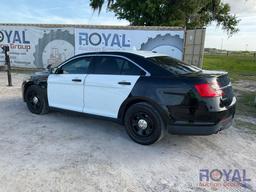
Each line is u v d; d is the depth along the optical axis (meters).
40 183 3.16
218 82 4.05
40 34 13.84
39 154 3.96
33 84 6.00
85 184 3.18
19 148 4.16
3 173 3.37
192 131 3.99
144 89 4.22
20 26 13.91
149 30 12.84
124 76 4.52
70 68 5.40
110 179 3.31
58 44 13.77
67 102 5.41
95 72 4.95
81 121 5.70
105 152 4.11
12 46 14.20
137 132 4.45
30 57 14.18
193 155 4.11
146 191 3.08
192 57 12.09
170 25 22.06
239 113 6.88
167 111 4.04
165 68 4.27
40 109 6.00
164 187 3.18
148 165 3.73
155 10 21.70
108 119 4.83
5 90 8.88
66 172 3.45
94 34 13.34
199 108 3.86
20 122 5.52
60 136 4.76
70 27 13.48
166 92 4.04
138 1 22.23
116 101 4.61
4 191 2.98
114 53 4.81
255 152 4.30
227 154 4.19
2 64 14.41
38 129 5.11
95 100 4.91
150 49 13.00
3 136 4.68
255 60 39.88
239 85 12.27
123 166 3.67
